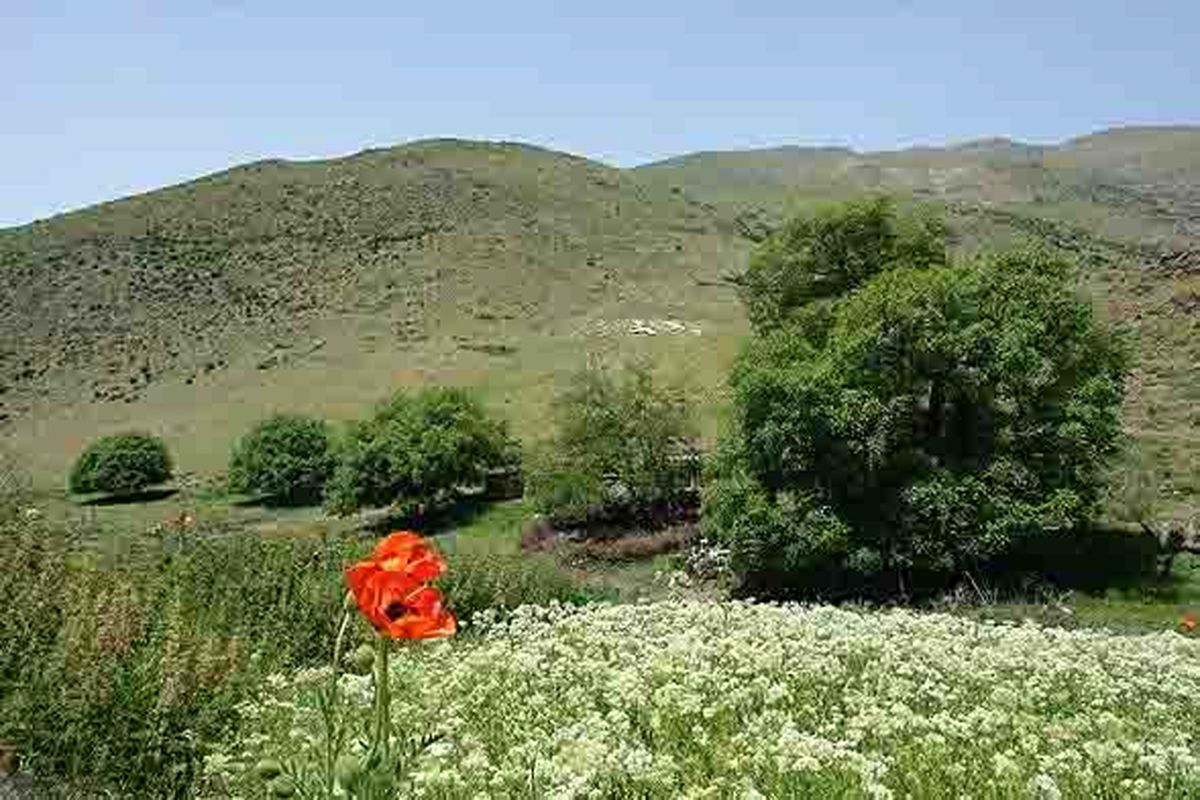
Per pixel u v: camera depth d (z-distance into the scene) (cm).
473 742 805
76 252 11506
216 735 1052
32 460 7150
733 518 2920
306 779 427
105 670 1061
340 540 2358
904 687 943
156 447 5962
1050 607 2545
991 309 2916
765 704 902
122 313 10300
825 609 1437
